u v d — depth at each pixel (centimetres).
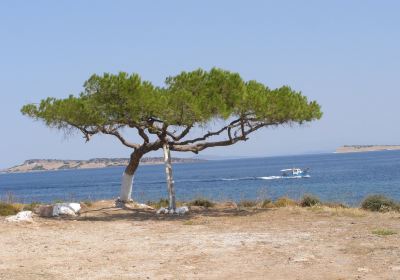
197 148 2147
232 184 7650
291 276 884
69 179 16225
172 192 2048
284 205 2300
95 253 1173
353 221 1594
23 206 2348
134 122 2019
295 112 1886
